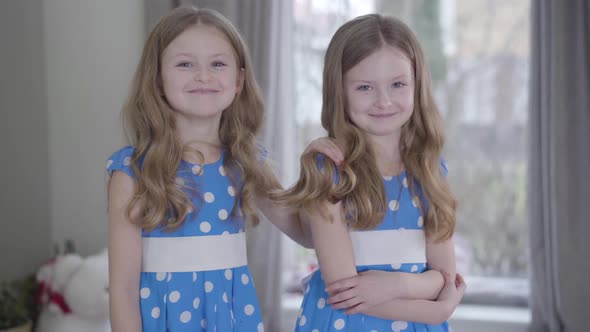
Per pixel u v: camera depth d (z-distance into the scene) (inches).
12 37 96.0
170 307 52.4
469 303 101.2
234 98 57.2
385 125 52.9
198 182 54.3
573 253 88.0
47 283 86.4
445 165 59.8
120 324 51.3
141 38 100.7
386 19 54.7
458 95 105.2
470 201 105.4
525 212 103.7
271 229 94.2
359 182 53.2
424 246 55.9
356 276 52.1
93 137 103.0
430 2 104.7
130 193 52.5
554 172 88.0
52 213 104.9
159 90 54.1
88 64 102.2
